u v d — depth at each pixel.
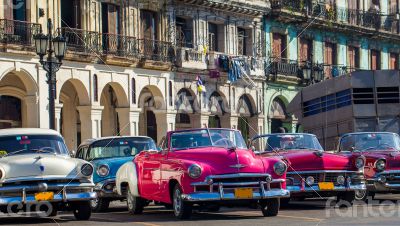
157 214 26.36
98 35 48.97
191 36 56.41
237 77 58.16
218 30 59.06
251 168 23.02
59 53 37.72
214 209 26.77
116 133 52.75
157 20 54.06
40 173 22.86
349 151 29.81
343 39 70.31
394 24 75.06
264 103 61.50
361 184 26.69
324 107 36.09
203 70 56.03
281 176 23.42
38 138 24.92
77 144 50.91
